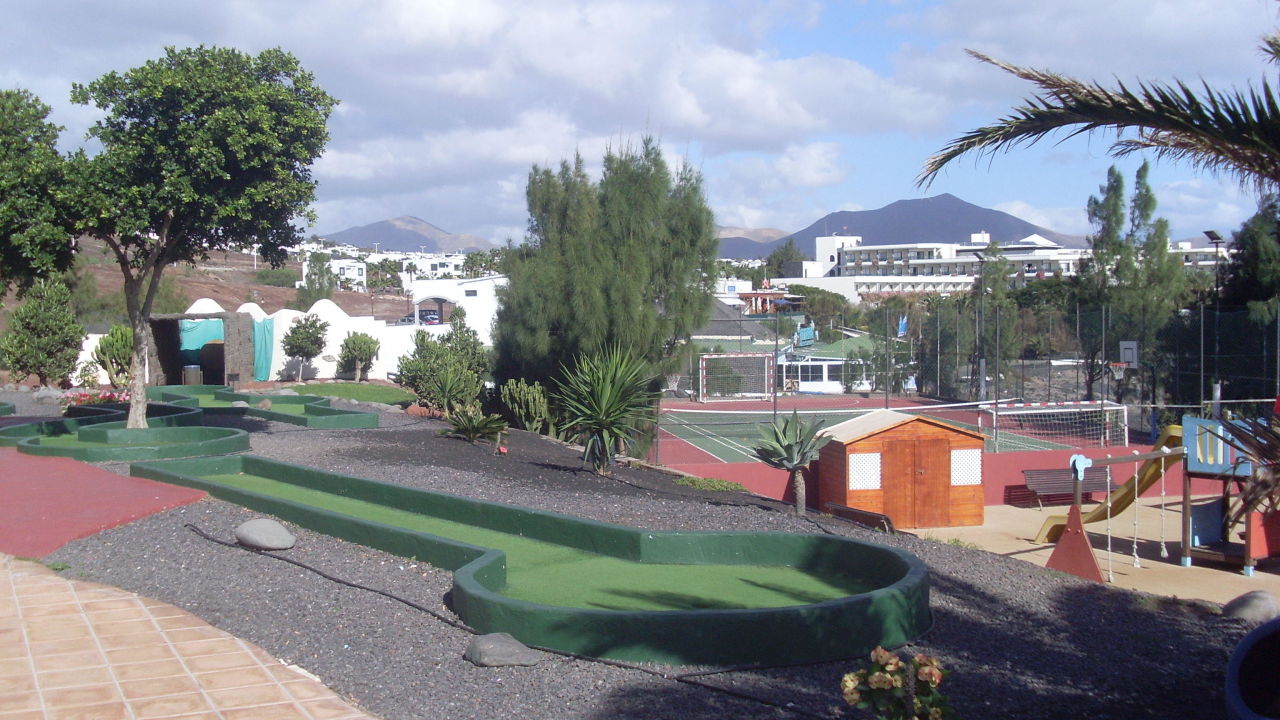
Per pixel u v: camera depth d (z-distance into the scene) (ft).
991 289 157.79
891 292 317.63
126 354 96.17
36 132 48.32
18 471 44.52
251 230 52.47
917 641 24.94
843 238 476.95
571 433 71.97
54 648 22.88
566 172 79.20
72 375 96.99
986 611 29.01
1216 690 22.62
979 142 22.86
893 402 127.75
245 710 19.29
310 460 48.32
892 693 15.30
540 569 31.14
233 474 46.68
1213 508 51.83
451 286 158.10
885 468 62.34
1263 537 48.29
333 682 20.75
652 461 72.38
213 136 47.57
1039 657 24.61
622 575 30.48
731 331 159.53
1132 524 61.77
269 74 51.29
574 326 70.74
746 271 397.80
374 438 58.80
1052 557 45.24
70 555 31.35
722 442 94.58
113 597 27.07
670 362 69.21
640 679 20.97
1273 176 19.94
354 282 388.98
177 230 52.24
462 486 43.09
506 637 22.29
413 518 38.24
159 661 22.03
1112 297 115.34
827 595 28.35
